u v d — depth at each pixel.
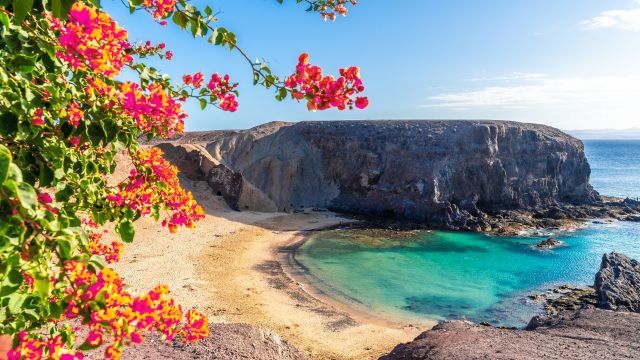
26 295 3.50
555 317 26.19
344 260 48.97
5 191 2.54
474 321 32.56
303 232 62.00
